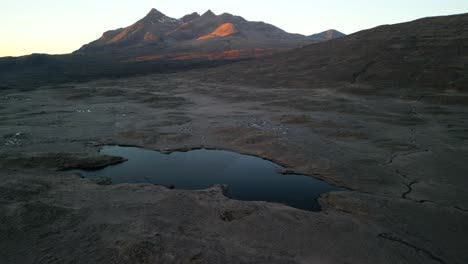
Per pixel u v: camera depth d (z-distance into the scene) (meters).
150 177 14.60
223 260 7.58
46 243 8.21
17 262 7.55
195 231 8.96
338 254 8.27
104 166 15.91
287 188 13.27
